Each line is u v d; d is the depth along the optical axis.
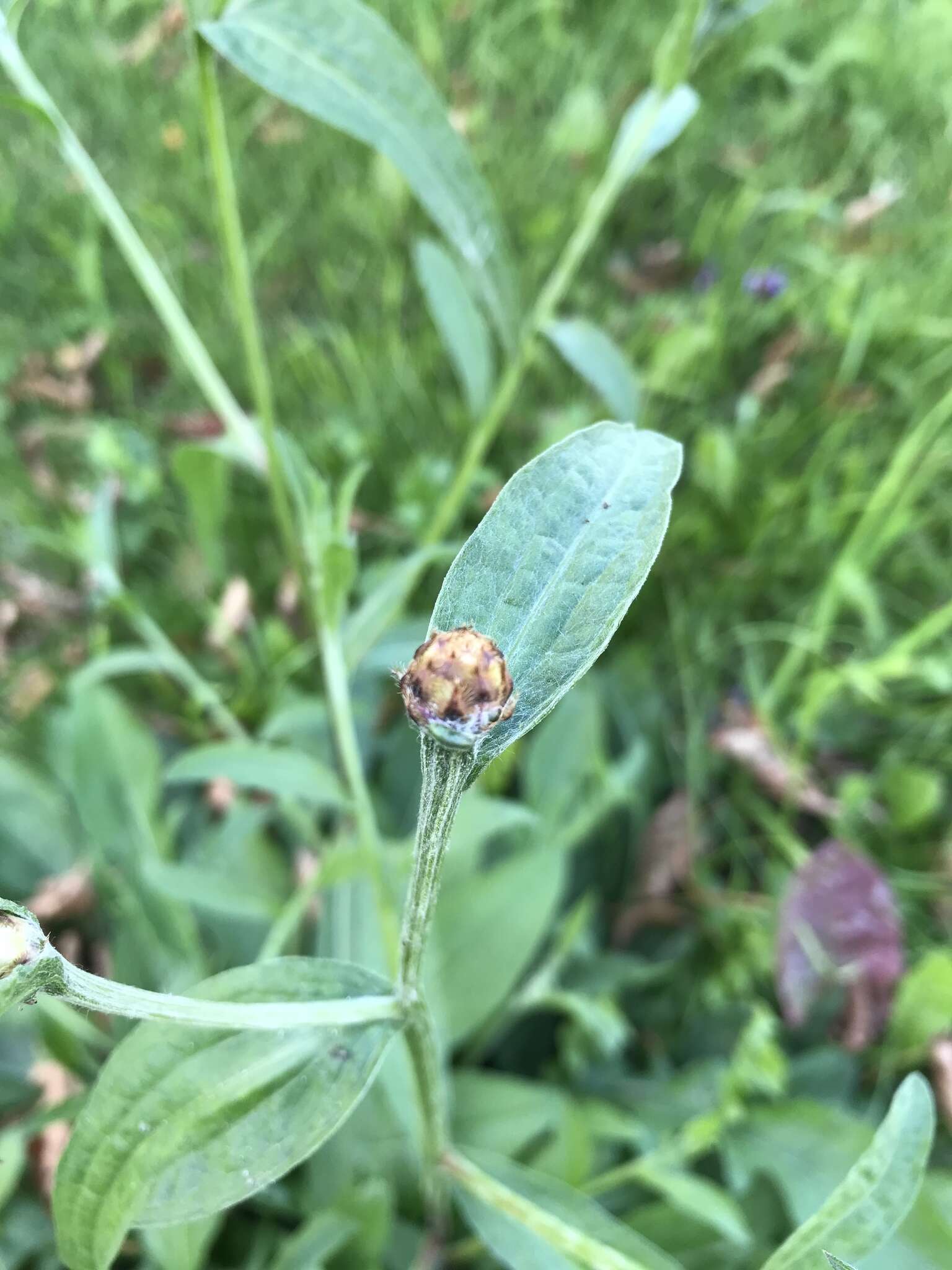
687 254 0.46
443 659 0.10
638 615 0.38
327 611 0.23
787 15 0.56
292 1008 0.13
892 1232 0.13
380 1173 0.24
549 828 0.30
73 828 0.30
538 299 0.44
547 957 0.29
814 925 0.29
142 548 0.38
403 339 0.43
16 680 0.35
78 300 0.44
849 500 0.37
